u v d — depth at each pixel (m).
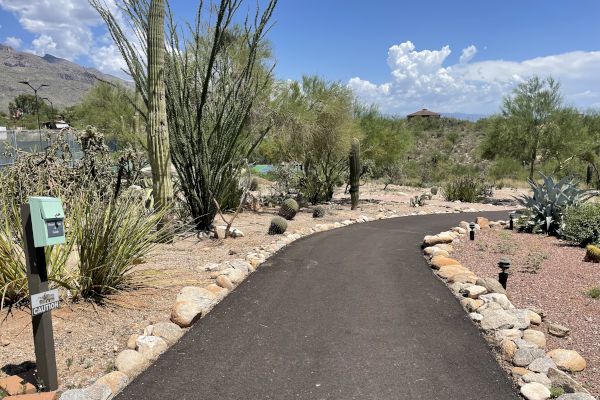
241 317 4.70
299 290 5.62
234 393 3.28
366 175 21.50
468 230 10.56
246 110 9.53
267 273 6.44
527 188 25.44
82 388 3.17
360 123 18.09
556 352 3.79
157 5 7.88
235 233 8.81
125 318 4.46
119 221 5.09
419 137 54.84
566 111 19.52
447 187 20.84
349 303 5.16
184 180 9.06
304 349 3.97
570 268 6.66
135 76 8.48
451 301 5.26
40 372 3.18
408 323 4.58
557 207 10.02
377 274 6.44
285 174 15.81
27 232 3.04
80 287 4.69
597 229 8.41
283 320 4.63
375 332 4.34
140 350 3.76
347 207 15.65
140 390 3.29
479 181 21.39
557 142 19.31
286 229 9.69
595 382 3.46
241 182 13.37
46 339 3.15
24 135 13.45
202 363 3.70
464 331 4.39
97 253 4.84
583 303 5.09
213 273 6.05
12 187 5.68
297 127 14.50
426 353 3.92
